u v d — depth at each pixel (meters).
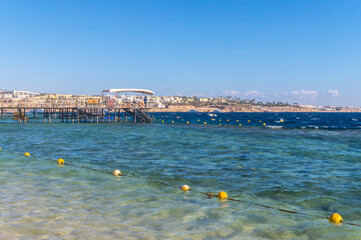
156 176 13.32
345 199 10.20
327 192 11.02
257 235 7.08
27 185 11.37
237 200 9.94
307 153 20.67
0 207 8.64
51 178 12.63
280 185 11.95
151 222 7.76
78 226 7.32
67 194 10.21
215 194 10.60
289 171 14.66
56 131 39.12
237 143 26.48
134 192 10.66
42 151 20.84
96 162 16.67
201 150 21.86
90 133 36.28
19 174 13.30
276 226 7.68
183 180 12.66
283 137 32.59
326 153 20.72
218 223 7.80
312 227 7.66
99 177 12.95
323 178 13.23
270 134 36.44
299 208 9.25
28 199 9.53
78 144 25.08
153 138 30.59
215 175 13.66
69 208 8.72
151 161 17.17
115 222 7.69
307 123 83.06
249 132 39.41
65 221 7.64
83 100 72.62
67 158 17.91
